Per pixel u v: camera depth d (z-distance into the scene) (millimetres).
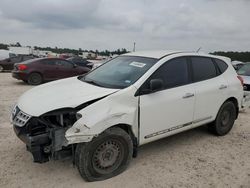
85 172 3648
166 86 4453
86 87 4184
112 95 3795
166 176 3996
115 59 5223
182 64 4805
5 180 3754
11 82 14289
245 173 4184
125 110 3840
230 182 3906
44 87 4508
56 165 4211
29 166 4160
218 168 4312
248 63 10852
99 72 4918
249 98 6309
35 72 13242
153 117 4215
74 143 3535
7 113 7000
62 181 3771
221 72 5559
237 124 6746
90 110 3566
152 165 4320
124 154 3957
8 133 5484
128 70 4492
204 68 5207
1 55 25828
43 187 3621
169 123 4488
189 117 4816
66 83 4598
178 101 4527
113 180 3830
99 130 3543
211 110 5273
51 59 13797
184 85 4719
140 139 4133
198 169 4250
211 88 5148
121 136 3828
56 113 3572
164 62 4512
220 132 5695
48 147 3596
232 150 5043
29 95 4195
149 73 4246
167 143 5262
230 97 5648
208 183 3855
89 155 3615
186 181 3883
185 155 4746
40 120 3617
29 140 3514
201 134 5828
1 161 4285
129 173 4035
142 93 4082
